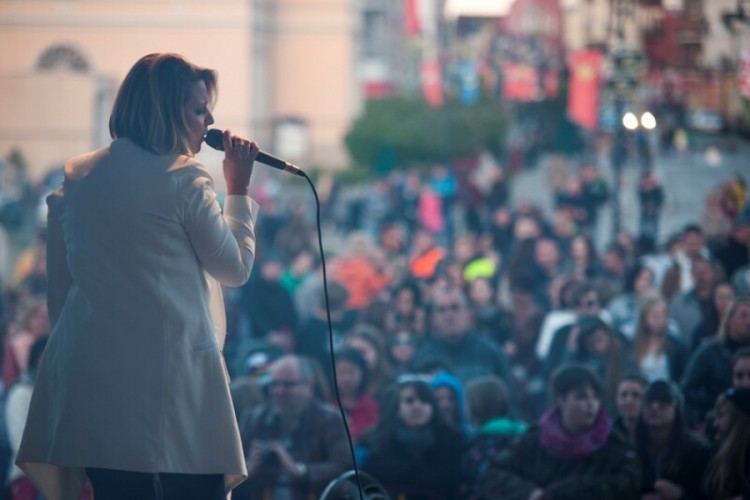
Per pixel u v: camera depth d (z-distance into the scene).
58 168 44.09
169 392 5.54
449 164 53.50
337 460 10.04
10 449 11.42
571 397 8.92
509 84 47.12
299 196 58.53
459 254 23.50
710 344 10.71
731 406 8.73
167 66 5.73
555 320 15.16
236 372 15.36
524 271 15.59
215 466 5.64
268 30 85.06
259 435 10.20
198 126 5.80
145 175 5.61
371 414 11.87
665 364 12.48
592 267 19.66
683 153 25.81
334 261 23.09
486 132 62.16
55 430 5.60
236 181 5.89
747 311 10.58
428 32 60.91
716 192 20.11
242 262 5.70
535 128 67.31
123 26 77.38
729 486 8.71
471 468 9.99
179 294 5.59
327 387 11.60
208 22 77.19
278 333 16.98
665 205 24.77
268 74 84.81
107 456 5.50
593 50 30.19
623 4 22.53
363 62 108.69
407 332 14.55
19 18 77.25
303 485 9.75
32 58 77.25
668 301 14.91
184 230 5.61
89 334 5.57
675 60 22.75
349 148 68.44
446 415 10.29
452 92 58.84
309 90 86.06
